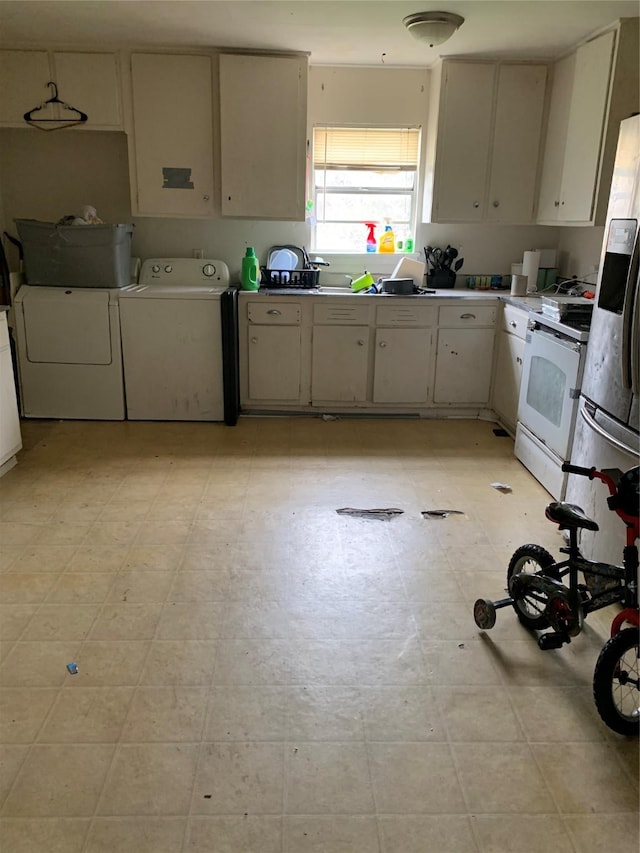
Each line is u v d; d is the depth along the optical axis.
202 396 4.28
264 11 3.27
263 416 4.48
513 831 1.52
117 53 3.95
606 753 1.75
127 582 2.47
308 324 4.27
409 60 4.18
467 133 4.18
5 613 2.27
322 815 1.54
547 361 3.34
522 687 1.98
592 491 2.57
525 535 2.90
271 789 1.61
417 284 4.46
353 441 4.05
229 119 4.08
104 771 1.65
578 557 2.02
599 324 2.59
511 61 4.07
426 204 4.45
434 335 4.32
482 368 4.41
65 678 1.97
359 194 4.61
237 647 2.12
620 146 2.45
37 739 1.74
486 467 3.68
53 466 3.56
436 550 2.76
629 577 1.91
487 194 4.29
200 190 4.23
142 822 1.52
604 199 3.54
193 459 3.70
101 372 4.20
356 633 2.21
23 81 3.97
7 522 2.92
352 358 4.34
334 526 2.95
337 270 4.69
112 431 4.12
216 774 1.65
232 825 1.51
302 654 2.10
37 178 4.43
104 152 4.41
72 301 4.06
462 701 1.92
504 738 1.79
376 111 4.42
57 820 1.52
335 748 1.74
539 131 4.20
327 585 2.49
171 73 4.01
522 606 2.25
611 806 1.59
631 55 3.34
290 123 4.11
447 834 1.51
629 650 1.86
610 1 3.04
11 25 3.55
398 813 1.55
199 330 4.15
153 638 2.16
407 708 1.88
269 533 2.87
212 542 2.78
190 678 1.98
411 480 3.48
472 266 4.70
